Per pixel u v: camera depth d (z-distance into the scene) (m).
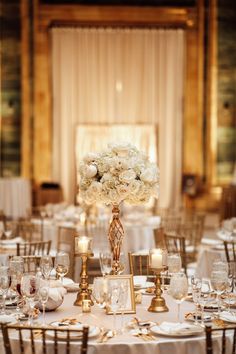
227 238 8.52
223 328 3.66
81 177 4.82
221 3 16.84
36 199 16.72
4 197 14.46
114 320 4.05
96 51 16.58
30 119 16.72
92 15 16.53
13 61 16.62
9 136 16.73
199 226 9.76
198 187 16.95
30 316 4.20
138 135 16.70
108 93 16.62
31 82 16.66
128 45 16.62
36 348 3.83
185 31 16.75
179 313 4.44
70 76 16.61
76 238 4.75
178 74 16.78
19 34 16.58
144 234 9.95
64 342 3.82
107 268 4.66
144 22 16.66
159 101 16.73
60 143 16.73
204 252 7.68
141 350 3.80
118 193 4.68
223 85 16.94
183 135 16.92
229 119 17.03
